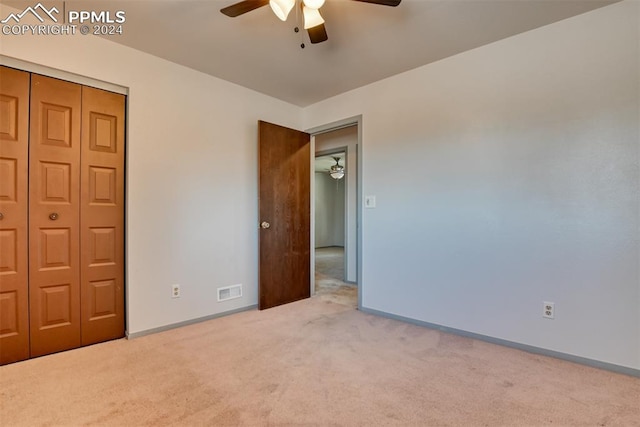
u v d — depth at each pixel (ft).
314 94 11.99
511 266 8.18
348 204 16.38
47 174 7.63
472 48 8.70
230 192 10.91
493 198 8.46
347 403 5.74
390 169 10.47
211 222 10.39
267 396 5.95
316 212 32.42
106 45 8.29
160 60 9.23
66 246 7.90
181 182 9.69
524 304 7.99
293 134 12.52
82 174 8.09
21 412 5.45
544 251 7.73
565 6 6.94
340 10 6.98
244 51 8.83
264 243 11.41
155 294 9.15
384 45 8.51
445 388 6.22
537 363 7.27
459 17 7.29
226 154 10.80
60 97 7.76
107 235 8.48
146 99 8.98
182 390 6.14
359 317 10.57
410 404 5.71
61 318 7.84
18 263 7.30
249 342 8.46
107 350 7.92
